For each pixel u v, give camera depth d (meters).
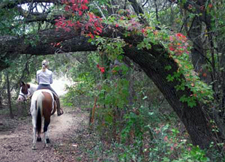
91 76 7.57
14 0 5.94
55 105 9.69
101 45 5.59
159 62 6.32
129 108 7.17
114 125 7.29
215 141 6.72
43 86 9.59
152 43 6.01
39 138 10.16
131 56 6.33
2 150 8.98
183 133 7.79
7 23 5.47
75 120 14.34
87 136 10.07
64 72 12.65
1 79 17.97
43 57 12.02
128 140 6.88
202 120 6.71
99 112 7.06
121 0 8.56
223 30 8.41
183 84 6.22
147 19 6.02
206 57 8.79
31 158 8.12
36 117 9.12
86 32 5.49
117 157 6.22
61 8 5.40
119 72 7.36
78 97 9.16
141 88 8.11
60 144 9.65
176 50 5.87
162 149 5.17
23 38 5.34
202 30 10.29
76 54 10.33
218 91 8.56
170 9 10.95
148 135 7.21
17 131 12.90
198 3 8.84
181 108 6.65
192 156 4.58
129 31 5.72
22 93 10.05
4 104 19.22
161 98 9.20
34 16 6.39
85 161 7.44
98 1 6.32
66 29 5.02
